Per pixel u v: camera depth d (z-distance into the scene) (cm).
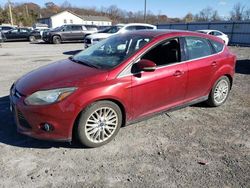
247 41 2902
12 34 2511
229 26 3077
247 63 1166
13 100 361
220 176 313
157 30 465
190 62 448
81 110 342
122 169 322
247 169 328
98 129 364
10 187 287
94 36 1441
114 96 359
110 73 363
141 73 384
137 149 369
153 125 445
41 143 377
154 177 308
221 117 487
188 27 3594
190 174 315
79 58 445
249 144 390
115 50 420
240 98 603
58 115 332
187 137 407
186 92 453
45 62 1118
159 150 367
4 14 6191
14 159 338
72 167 324
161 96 416
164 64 416
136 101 387
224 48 524
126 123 393
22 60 1175
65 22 7506
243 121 471
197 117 483
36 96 339
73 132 356
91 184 294
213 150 371
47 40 2331
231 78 541
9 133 404
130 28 1529
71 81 350
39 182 296
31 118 338
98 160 340
